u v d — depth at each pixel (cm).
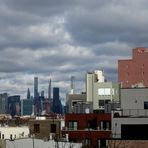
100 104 13575
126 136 6925
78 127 10938
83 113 11112
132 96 7731
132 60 12006
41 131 11775
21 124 13612
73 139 10594
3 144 7131
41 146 7419
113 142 6538
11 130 11244
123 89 7769
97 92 13700
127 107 7712
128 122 7000
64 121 11944
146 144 6450
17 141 7219
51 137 8800
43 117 13488
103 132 10419
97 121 10794
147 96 7681
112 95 13488
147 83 11688
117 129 7025
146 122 6950
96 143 10362
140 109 7625
